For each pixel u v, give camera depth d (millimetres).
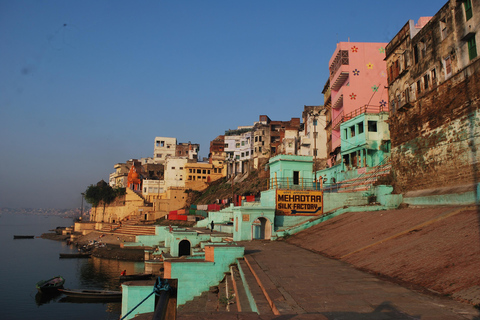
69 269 41906
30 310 26234
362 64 41406
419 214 19172
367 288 10633
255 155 80250
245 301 11680
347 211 28484
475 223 13742
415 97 25828
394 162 28828
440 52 22625
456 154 20688
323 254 18453
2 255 54656
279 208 29188
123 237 58031
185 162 91438
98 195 101875
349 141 36844
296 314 8336
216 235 33469
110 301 28828
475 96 19094
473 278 9352
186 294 17781
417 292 9891
